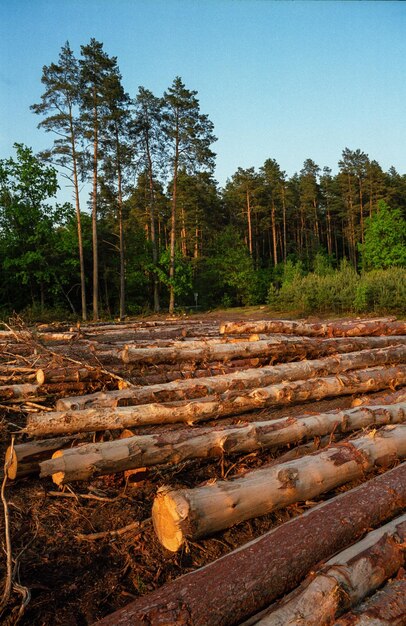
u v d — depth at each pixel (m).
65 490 4.49
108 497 4.41
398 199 55.69
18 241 27.81
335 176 60.94
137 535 3.76
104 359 7.58
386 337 9.77
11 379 7.24
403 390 6.68
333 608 2.56
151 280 34.75
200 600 2.60
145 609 2.54
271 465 4.31
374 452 4.45
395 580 2.85
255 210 48.59
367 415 5.48
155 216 43.91
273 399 6.00
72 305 30.81
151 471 4.48
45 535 3.82
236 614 2.63
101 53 25.91
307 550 3.02
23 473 4.51
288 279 35.31
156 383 6.89
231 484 3.67
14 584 3.07
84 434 4.93
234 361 7.98
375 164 52.19
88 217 33.34
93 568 3.45
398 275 21.95
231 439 4.57
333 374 7.58
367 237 37.69
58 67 25.06
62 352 7.93
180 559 3.54
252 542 3.17
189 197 41.06
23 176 27.28
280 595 2.83
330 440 5.13
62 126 25.75
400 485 3.77
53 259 28.19
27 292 29.97
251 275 36.38
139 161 31.16
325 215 62.19
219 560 2.98
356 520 3.33
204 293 38.47
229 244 39.03
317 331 9.73
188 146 30.70
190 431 4.59
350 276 23.64
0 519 4.01
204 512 3.40
